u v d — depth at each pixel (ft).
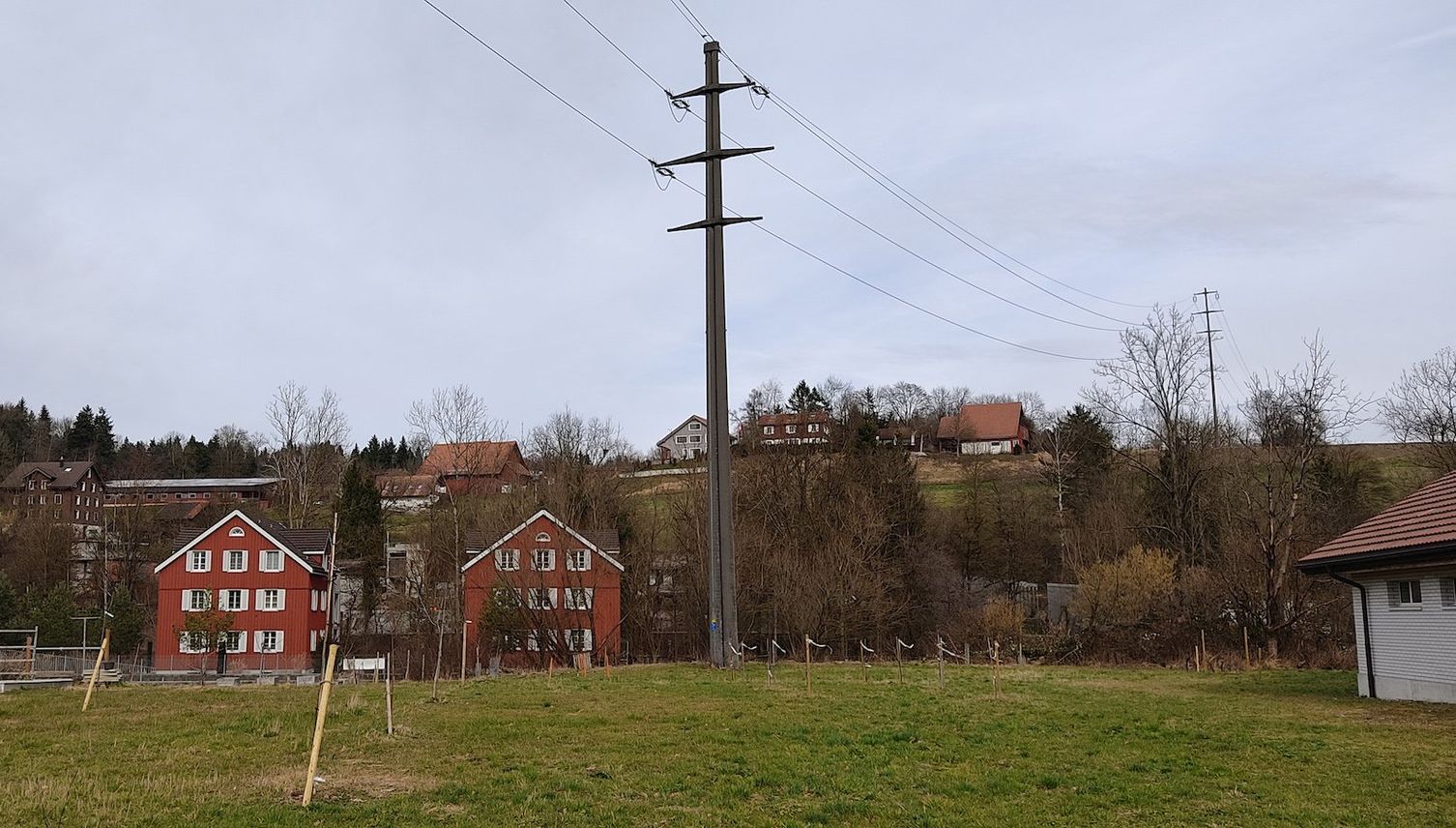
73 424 486.38
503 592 170.19
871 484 211.20
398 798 36.81
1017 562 235.40
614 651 177.17
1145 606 141.18
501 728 55.11
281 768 42.01
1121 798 40.83
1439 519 70.49
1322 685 90.33
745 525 189.06
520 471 271.69
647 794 39.50
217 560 199.52
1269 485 139.85
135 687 83.56
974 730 58.23
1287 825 36.83
